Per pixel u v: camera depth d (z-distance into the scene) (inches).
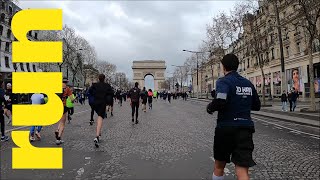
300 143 412.8
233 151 158.9
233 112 160.6
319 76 1510.8
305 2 874.8
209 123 659.4
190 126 598.2
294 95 998.4
